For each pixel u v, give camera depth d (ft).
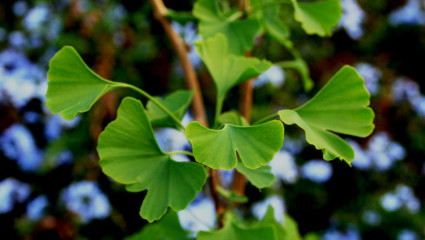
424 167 4.21
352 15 3.62
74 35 3.18
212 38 1.67
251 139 1.46
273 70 3.34
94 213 3.11
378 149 3.89
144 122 1.51
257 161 1.44
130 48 3.35
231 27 1.81
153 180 1.52
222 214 1.71
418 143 4.18
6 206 3.15
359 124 1.55
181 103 1.73
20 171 3.28
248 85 2.14
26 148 3.18
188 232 1.86
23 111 3.24
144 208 1.50
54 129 3.16
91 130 3.09
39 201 3.18
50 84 1.51
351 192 3.92
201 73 3.53
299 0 3.43
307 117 1.56
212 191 1.70
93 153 3.20
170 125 1.65
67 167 3.22
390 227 3.87
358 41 4.00
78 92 1.52
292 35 3.65
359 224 3.86
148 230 1.88
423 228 3.89
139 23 3.38
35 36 3.21
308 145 3.77
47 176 3.24
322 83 3.87
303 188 3.77
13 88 3.12
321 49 3.85
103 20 3.18
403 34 4.24
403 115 4.18
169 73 3.53
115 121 1.51
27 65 3.23
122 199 3.34
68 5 3.18
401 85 4.22
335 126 1.55
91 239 3.30
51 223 3.12
